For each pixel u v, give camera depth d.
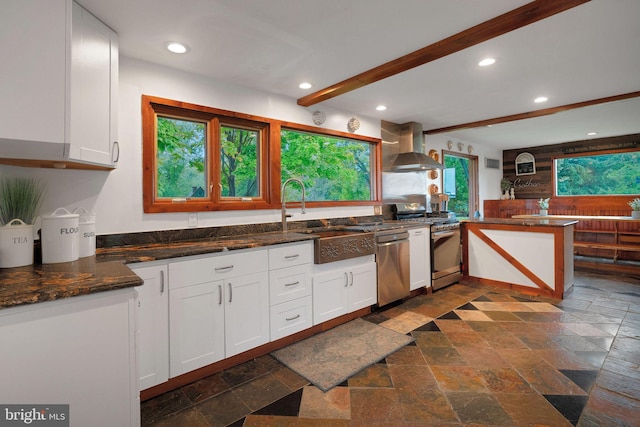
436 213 5.29
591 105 3.83
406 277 3.68
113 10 1.85
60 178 2.13
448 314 3.28
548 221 4.13
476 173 6.81
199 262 2.10
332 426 1.69
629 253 5.64
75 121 1.73
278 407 1.85
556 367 2.22
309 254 2.77
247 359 2.39
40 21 1.48
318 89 3.21
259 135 3.30
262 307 2.44
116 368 1.29
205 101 2.84
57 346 1.17
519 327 2.91
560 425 1.65
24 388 1.11
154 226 2.55
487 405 1.83
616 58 2.63
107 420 1.27
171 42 2.24
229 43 2.28
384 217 4.58
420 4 1.87
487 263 4.34
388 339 2.71
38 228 2.04
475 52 2.52
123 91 2.41
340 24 2.06
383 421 1.72
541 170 6.98
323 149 3.98
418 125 4.76
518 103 3.83
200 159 2.92
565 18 2.03
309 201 3.78
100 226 2.30
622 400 1.84
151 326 1.90
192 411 1.83
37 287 1.21
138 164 2.47
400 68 2.61
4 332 1.08
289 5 1.85
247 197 3.21
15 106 1.42
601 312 3.26
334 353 2.48
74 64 1.72
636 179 5.92
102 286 1.25
